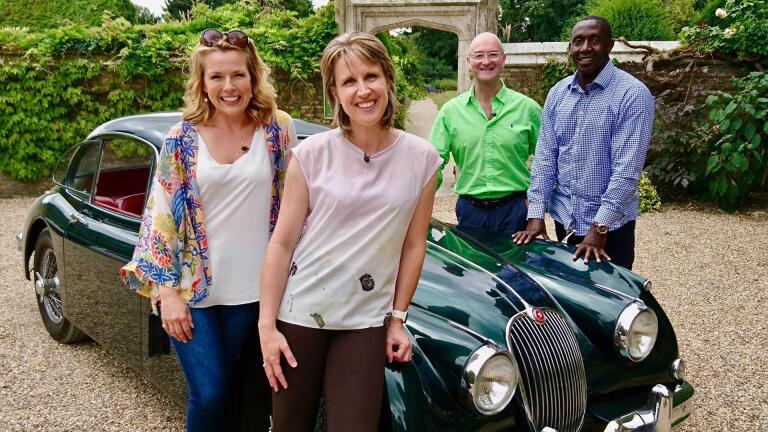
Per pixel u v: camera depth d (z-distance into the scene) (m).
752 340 4.29
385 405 2.09
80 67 9.30
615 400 2.66
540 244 3.37
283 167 2.35
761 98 7.49
